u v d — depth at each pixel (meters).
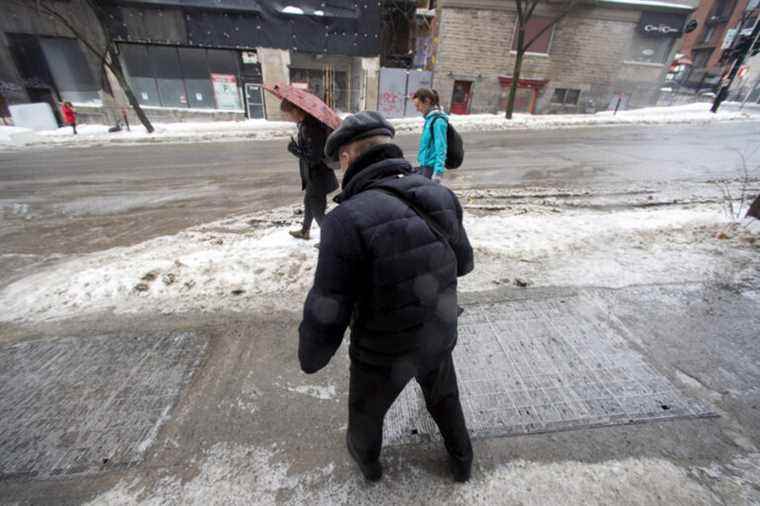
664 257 3.49
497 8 16.81
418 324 1.14
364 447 1.43
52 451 1.76
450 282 1.21
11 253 4.17
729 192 5.94
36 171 8.22
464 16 16.86
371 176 1.16
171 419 1.93
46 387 2.13
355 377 1.28
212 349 2.43
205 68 15.52
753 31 16.31
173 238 4.47
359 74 17.34
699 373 2.14
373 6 15.69
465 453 1.50
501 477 1.61
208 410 1.98
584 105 19.33
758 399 1.96
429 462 1.68
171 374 2.22
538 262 3.45
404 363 1.19
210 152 10.28
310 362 1.18
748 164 8.05
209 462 1.71
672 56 18.77
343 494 1.57
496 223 4.49
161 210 5.57
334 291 1.06
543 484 1.58
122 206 5.76
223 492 1.58
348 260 1.04
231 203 5.86
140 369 2.26
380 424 1.38
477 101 18.69
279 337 2.54
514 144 10.83
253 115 16.61
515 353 2.32
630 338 2.43
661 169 7.66
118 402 2.03
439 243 1.14
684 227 4.20
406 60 21.59
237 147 11.06
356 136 1.16
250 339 2.51
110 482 1.62
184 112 15.98
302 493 1.57
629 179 6.91
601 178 7.01
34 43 14.32
